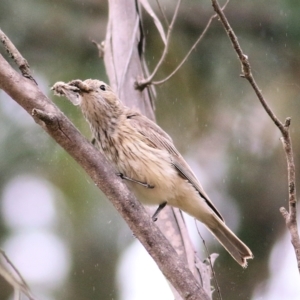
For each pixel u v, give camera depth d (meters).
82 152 6.50
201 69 11.77
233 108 11.72
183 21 11.92
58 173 11.42
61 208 11.62
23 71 6.45
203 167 11.73
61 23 12.20
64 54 12.12
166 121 11.75
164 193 8.85
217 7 6.27
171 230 8.70
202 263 8.18
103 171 6.54
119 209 6.54
